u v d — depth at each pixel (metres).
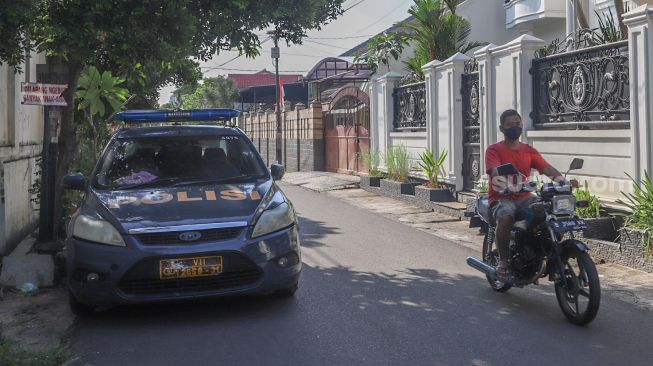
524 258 6.21
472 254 9.09
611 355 5.02
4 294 7.21
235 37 8.80
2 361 4.71
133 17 7.57
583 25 13.09
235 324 5.93
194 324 5.96
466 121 13.14
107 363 5.04
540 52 10.59
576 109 9.73
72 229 6.18
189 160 7.22
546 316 6.07
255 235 6.03
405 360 4.96
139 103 14.93
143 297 5.83
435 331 5.65
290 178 23.03
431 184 14.00
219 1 8.36
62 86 7.91
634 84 8.35
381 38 21.72
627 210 8.55
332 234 10.92
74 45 7.75
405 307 6.42
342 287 7.25
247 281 6.02
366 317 6.09
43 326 6.14
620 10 10.59
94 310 6.48
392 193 15.68
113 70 10.83
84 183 7.03
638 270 7.70
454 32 17.08
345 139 22.61
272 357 5.08
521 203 6.32
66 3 7.59
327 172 24.25
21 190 10.33
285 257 6.20
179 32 7.86
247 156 7.41
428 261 8.64
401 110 16.61
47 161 8.16
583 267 5.61
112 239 5.87
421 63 17.08
